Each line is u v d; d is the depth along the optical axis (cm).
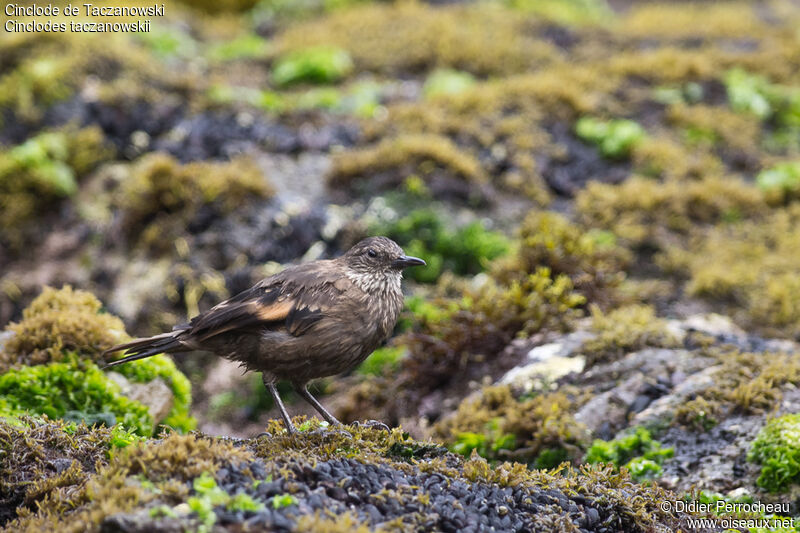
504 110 1597
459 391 1002
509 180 1446
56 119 1552
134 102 1590
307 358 733
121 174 1488
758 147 1616
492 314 1031
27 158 1435
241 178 1371
